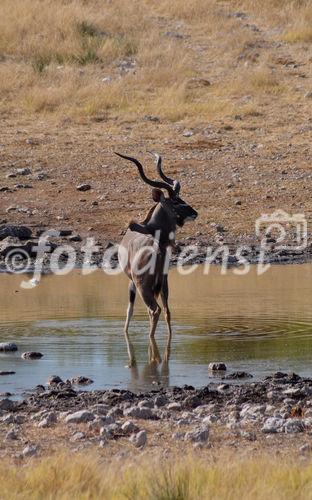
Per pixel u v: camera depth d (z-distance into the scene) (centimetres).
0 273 4525
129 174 5822
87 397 2623
